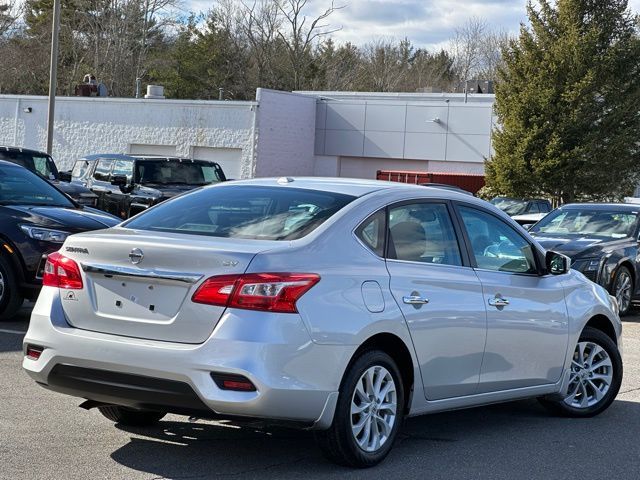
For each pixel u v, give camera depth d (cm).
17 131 4441
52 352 524
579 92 3597
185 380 485
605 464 587
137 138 4209
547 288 677
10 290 992
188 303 495
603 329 755
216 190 611
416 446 612
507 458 591
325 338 503
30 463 526
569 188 3691
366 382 539
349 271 529
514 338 640
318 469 540
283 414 490
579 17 3722
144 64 6694
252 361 479
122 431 609
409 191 604
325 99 4316
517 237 674
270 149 4072
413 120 4156
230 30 7300
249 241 522
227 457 560
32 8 7144
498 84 3769
